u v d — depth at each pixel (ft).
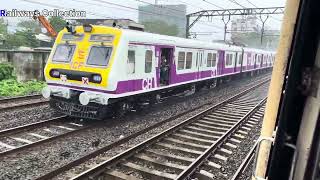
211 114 41.42
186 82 49.80
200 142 29.17
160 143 28.19
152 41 38.04
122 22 37.65
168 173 21.89
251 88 69.41
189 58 50.16
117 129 32.17
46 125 31.76
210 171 22.90
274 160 5.78
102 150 25.03
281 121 5.61
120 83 32.50
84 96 31.86
